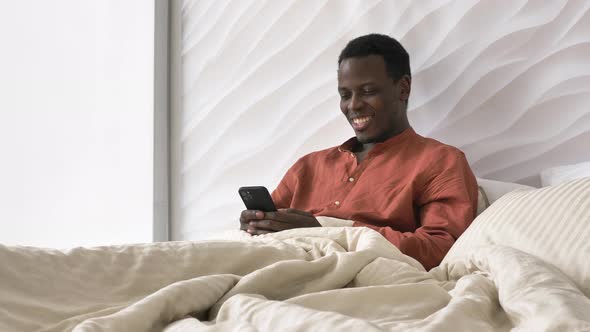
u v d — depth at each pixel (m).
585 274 1.00
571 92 2.20
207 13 3.40
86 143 3.62
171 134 3.49
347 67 2.30
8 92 3.74
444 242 1.84
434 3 2.54
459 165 2.04
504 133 2.34
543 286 0.83
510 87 2.33
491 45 2.38
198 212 3.34
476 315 0.79
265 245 1.21
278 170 3.02
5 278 0.91
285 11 3.06
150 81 3.45
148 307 0.82
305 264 1.05
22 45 3.74
